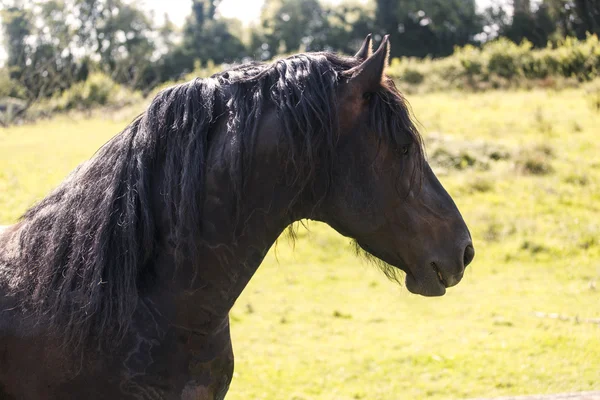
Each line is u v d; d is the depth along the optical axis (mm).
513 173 10977
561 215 9195
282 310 6633
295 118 1690
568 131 13430
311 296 7109
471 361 5188
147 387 1729
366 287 7430
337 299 7012
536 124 13906
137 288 1751
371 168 1733
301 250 8648
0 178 10289
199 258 1756
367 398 4586
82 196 1793
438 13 42156
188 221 1708
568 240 8344
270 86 1764
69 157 12477
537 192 10086
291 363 5238
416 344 5625
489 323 6074
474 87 21438
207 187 1733
